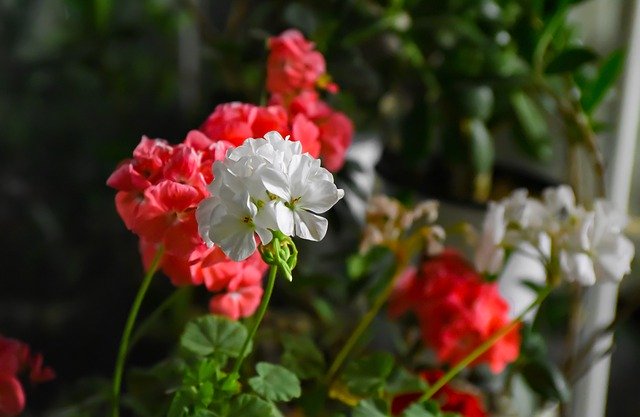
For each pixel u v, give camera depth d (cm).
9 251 139
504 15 109
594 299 101
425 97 109
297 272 101
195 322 83
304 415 90
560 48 104
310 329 105
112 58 133
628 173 103
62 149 142
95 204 140
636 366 117
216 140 81
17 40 138
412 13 108
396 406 92
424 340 98
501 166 116
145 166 76
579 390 103
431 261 98
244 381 89
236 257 72
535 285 101
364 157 115
